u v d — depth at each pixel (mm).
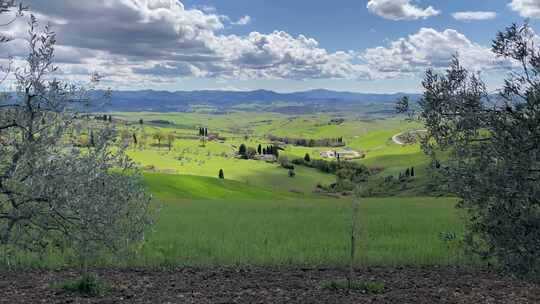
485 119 7387
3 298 12164
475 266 16891
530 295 12859
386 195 98312
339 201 62344
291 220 32344
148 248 18875
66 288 13117
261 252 18766
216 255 18125
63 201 7223
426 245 20438
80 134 7902
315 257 17953
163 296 12664
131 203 9430
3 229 7434
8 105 7344
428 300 12297
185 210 42719
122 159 8578
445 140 7848
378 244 21172
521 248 7336
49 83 7512
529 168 6875
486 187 7172
